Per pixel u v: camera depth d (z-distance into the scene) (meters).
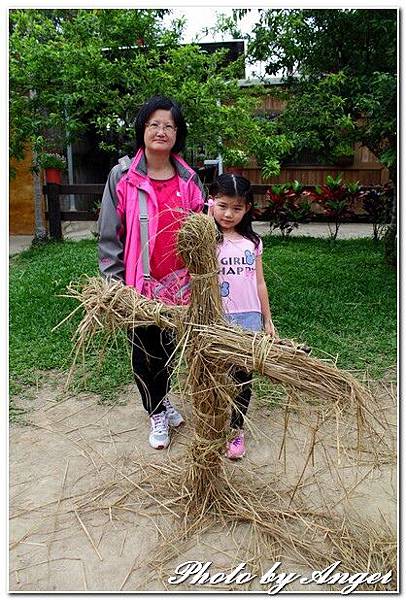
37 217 8.60
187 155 6.56
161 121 2.47
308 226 10.96
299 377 1.87
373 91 5.25
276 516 2.31
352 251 7.74
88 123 6.81
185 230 2.01
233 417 2.62
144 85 5.20
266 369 1.90
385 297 5.20
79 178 10.69
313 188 9.49
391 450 2.76
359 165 11.34
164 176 2.62
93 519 2.35
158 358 2.62
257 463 2.71
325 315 4.67
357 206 11.19
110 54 5.79
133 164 2.56
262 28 5.71
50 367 3.76
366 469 2.66
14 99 5.94
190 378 2.13
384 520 2.31
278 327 4.38
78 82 5.18
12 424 3.11
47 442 2.93
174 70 5.26
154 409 2.77
